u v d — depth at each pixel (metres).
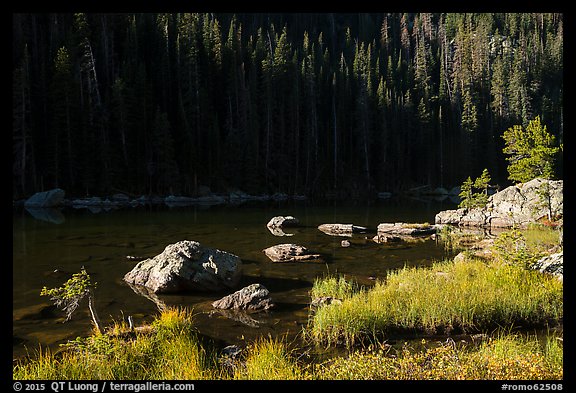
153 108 62.84
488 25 117.56
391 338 9.55
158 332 8.95
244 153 67.94
